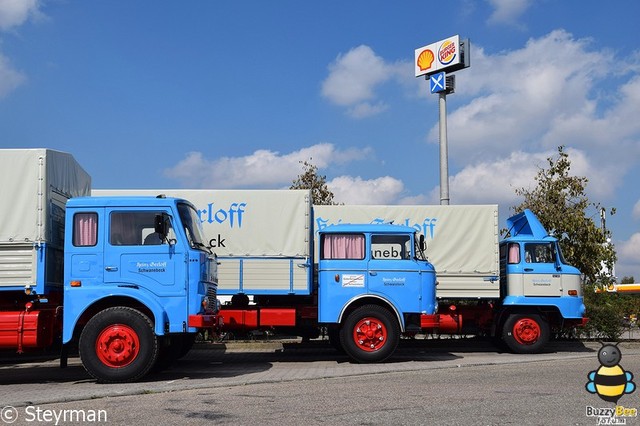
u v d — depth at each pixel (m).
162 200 11.35
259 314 14.49
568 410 8.09
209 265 11.82
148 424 7.45
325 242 14.20
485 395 9.28
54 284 11.53
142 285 11.10
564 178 23.16
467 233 16.42
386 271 14.04
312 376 11.47
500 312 16.69
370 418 7.67
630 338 20.31
